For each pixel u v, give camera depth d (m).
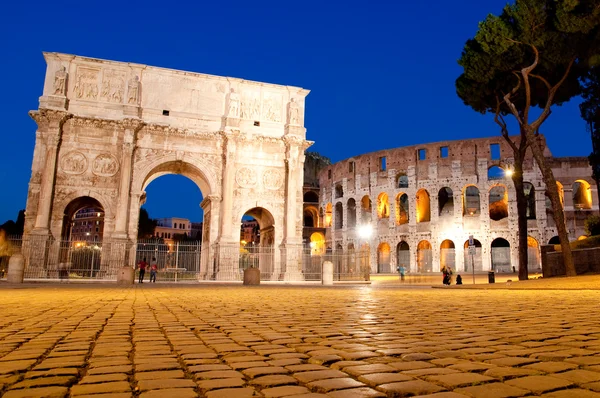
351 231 83.38
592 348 5.47
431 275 62.31
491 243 68.44
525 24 31.42
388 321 8.71
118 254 40.28
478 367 4.40
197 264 44.84
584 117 44.25
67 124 42.19
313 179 102.31
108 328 7.70
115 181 42.69
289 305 13.17
